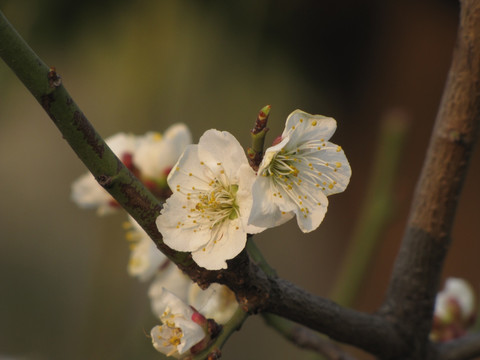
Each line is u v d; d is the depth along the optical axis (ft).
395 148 1.25
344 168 0.96
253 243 0.97
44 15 2.13
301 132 0.96
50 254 2.64
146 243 1.13
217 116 2.33
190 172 0.95
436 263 1.04
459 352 1.07
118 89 2.17
